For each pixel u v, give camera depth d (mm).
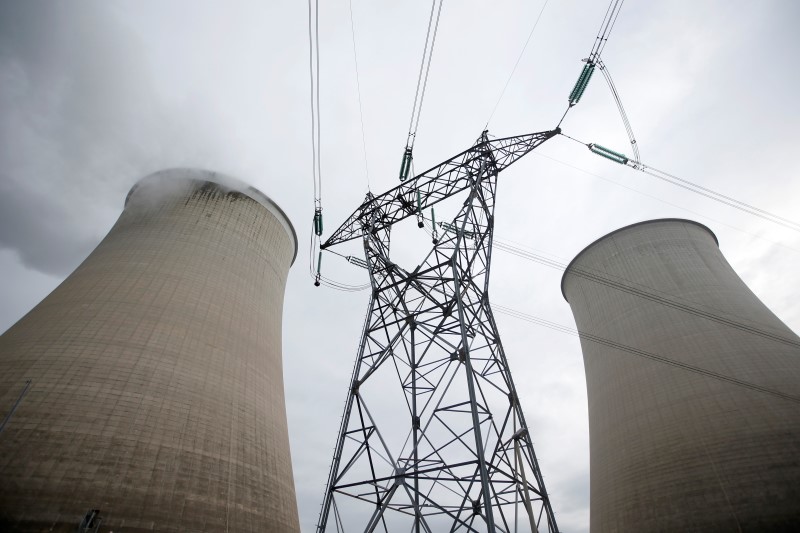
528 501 9766
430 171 15461
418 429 11656
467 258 13758
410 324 13703
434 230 15508
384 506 9445
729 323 23297
